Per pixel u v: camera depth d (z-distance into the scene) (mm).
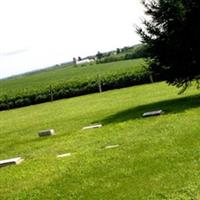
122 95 33438
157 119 17859
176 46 20641
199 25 20188
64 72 113438
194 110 18438
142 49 21844
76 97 41500
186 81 22062
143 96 29312
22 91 44312
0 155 17484
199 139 13359
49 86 43406
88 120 22188
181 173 10500
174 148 12820
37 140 19234
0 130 25484
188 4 20156
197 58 20953
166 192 9516
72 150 15523
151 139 14516
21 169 14047
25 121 28188
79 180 11547
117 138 15766
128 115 20734
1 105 43312
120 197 9781
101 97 35375
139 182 10469
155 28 21047
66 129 20719
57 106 35125
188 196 9094
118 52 161250
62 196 10578
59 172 12703
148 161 12000
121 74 42344
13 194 11547
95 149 14797
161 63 21422
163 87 33500
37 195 11047
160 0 20641
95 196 10133
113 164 12383
